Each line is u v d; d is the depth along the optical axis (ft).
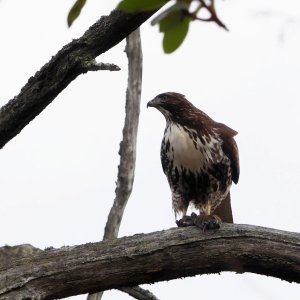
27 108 26.91
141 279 28.60
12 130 27.50
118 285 28.32
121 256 28.02
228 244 29.40
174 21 13.10
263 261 29.58
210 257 29.22
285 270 29.76
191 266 29.19
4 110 27.09
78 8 14.32
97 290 28.04
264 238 29.66
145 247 28.48
